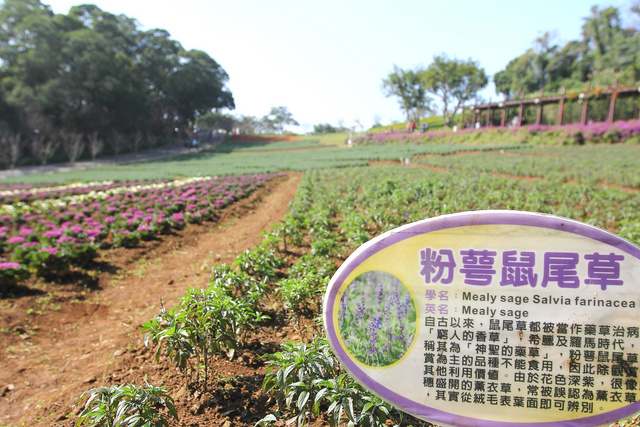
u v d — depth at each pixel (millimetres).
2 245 10242
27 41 53281
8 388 4781
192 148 76875
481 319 2781
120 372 4922
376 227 11820
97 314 6996
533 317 2738
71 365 5273
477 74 77062
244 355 5109
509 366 2771
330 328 2932
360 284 2885
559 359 2736
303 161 45688
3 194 20812
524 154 38531
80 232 10625
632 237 8422
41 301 7238
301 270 6773
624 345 2676
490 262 2758
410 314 2848
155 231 12062
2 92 49219
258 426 3795
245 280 5762
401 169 28141
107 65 55969
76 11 68250
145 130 70875
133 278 8781
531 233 2717
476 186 18312
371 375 2904
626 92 46281
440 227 2791
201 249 11281
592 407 2729
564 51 72750
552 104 57625
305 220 10734
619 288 2660
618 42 64000
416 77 85625
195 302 4441
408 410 2873
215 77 89000
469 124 71625
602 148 38875
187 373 4648
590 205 14039
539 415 2770
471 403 2814
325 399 3889
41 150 50000
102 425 3584
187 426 3824
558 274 2707
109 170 42156
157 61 74750
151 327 4207
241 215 16453
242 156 62406
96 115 57375
